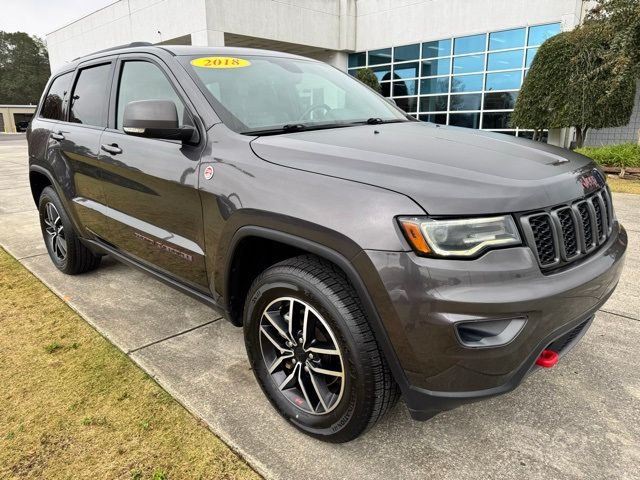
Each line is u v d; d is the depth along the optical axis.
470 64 15.50
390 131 2.54
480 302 1.59
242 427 2.21
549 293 1.68
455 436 2.15
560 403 2.35
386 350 1.75
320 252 1.83
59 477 1.93
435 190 1.70
